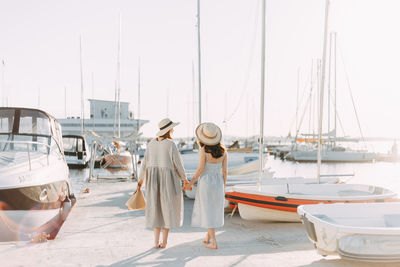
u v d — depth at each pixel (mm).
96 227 5891
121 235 5336
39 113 7594
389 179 22562
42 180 6168
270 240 5000
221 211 4457
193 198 9398
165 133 4375
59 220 6828
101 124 54625
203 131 4332
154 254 4301
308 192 7266
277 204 5980
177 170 4418
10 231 5680
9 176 5629
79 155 19359
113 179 13453
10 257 4156
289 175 25422
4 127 7285
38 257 4168
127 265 3887
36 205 6000
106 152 20578
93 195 9508
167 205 4340
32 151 7227
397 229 3619
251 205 6141
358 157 37375
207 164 4422
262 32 6793
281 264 3945
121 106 56094
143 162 4512
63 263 3947
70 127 54406
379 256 3658
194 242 4895
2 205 5488
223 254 4312
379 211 4613
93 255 4258
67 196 7930
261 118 6781
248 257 4191
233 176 11852
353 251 3682
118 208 7656
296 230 5766
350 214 4562
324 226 3822
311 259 4133
